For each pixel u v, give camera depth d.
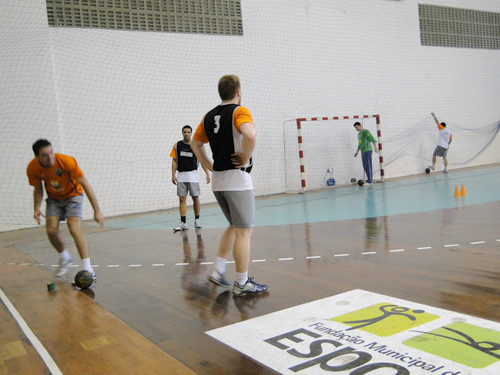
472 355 1.94
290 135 11.63
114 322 2.77
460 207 6.64
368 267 3.65
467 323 2.31
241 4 10.87
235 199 3.00
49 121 8.66
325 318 2.55
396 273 3.41
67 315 2.97
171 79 10.00
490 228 4.89
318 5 12.05
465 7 15.06
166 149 9.96
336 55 12.36
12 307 3.24
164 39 9.91
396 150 13.60
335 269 3.67
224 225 6.95
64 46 8.88
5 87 8.31
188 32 10.20
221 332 2.48
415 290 2.95
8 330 2.76
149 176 9.77
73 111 8.97
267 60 11.26
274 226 6.30
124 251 5.29
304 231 5.69
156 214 9.26
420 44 14.02
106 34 9.29
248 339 2.34
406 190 9.69
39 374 2.11
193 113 10.27
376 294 2.92
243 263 3.11
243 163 2.90
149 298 3.27
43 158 3.46
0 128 8.29
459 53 14.93
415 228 5.26
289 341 2.27
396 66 13.50
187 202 10.27
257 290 3.16
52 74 8.67
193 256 4.71
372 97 13.05
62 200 3.84
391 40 13.40
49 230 3.85
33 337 2.59
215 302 3.06
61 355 2.31
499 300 2.64
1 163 8.30
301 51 11.77
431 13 14.27
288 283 3.37
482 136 15.62
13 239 7.17
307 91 11.88
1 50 8.30
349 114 12.62
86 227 7.89
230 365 2.06
